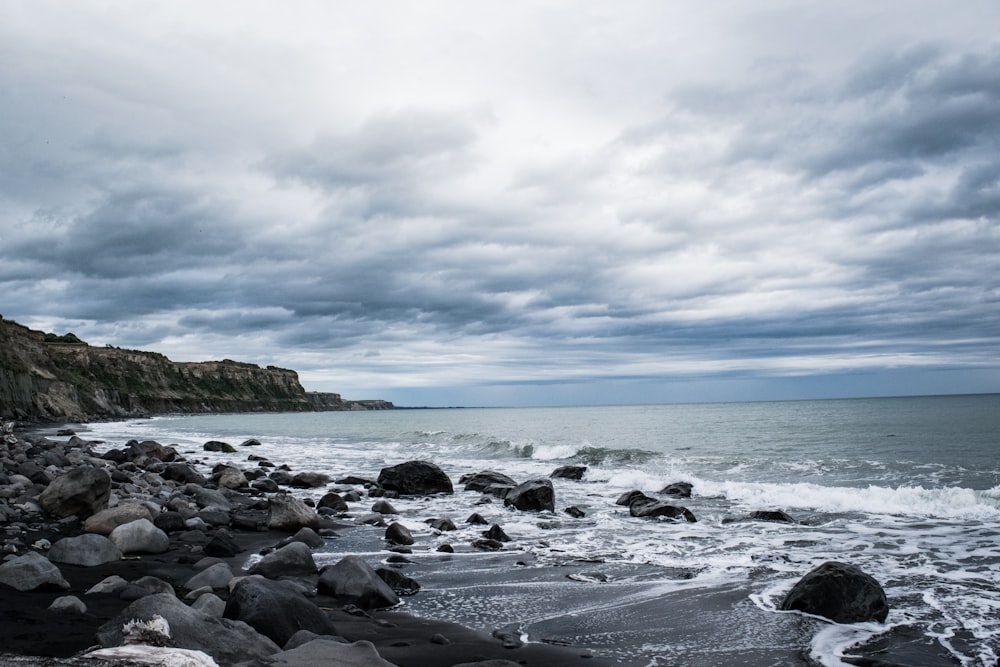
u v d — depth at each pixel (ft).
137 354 548.72
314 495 68.33
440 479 70.44
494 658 21.26
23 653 16.72
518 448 110.22
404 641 22.80
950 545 38.81
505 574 34.09
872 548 38.65
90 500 44.70
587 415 318.45
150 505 46.50
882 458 80.38
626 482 72.33
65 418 280.92
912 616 26.09
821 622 25.48
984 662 21.20
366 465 102.94
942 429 124.88
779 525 46.83
